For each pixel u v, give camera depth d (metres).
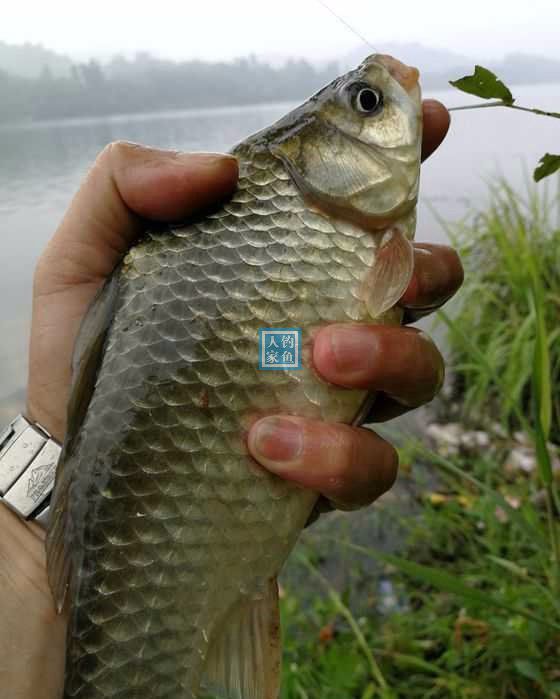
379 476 0.17
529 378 0.50
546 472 0.25
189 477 0.15
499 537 0.37
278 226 0.17
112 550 0.15
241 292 0.16
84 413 0.16
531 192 0.68
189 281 0.16
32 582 0.20
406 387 0.18
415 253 0.20
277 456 0.16
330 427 0.17
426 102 0.20
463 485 0.46
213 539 0.16
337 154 0.17
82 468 0.16
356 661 0.31
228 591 0.16
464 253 0.65
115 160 0.20
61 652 0.19
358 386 0.17
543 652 0.30
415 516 0.45
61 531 0.16
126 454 0.15
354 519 0.46
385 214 0.18
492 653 0.31
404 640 0.34
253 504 0.16
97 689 0.15
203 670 0.16
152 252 0.17
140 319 0.16
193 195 0.17
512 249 0.60
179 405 0.15
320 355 0.16
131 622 0.15
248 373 0.16
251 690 0.16
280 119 0.18
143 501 0.15
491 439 0.51
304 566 0.42
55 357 0.21
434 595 0.37
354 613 0.38
